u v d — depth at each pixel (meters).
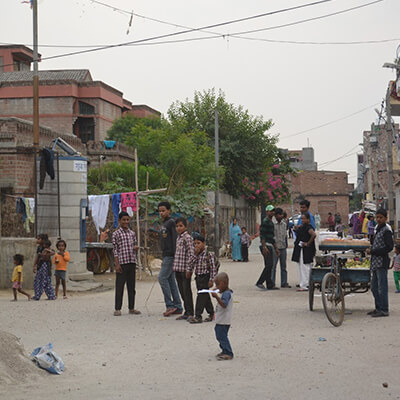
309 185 95.31
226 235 39.19
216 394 6.37
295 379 6.94
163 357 8.33
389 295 15.27
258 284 16.88
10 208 25.00
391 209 31.48
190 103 41.69
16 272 14.87
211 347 8.95
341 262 12.63
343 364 7.64
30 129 27.19
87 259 21.67
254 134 41.06
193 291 16.77
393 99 34.75
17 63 55.84
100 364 8.03
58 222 18.33
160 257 26.12
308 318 11.49
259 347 8.82
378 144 53.03
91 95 48.06
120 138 48.72
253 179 42.97
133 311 12.50
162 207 12.48
